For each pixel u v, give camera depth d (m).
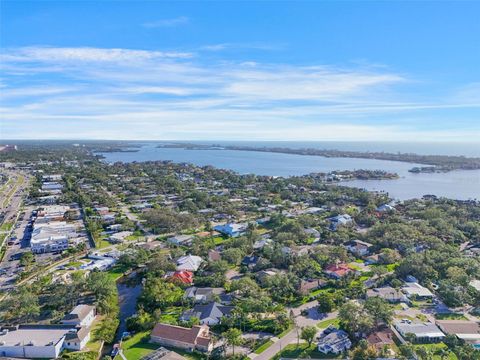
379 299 122.25
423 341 108.50
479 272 150.00
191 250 188.12
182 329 109.31
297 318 121.75
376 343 104.00
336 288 145.75
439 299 136.62
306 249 192.00
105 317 124.94
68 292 134.75
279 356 100.06
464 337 108.06
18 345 102.31
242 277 156.50
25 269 167.25
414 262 159.12
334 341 104.00
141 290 149.75
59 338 106.75
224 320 115.75
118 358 100.62
